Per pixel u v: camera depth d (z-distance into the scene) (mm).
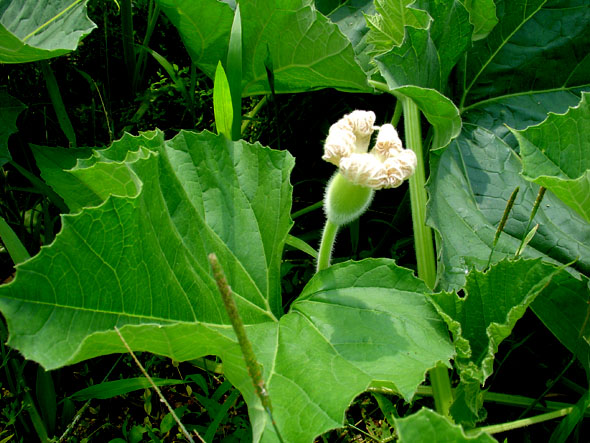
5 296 291
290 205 481
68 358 298
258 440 296
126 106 740
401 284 440
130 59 736
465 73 671
